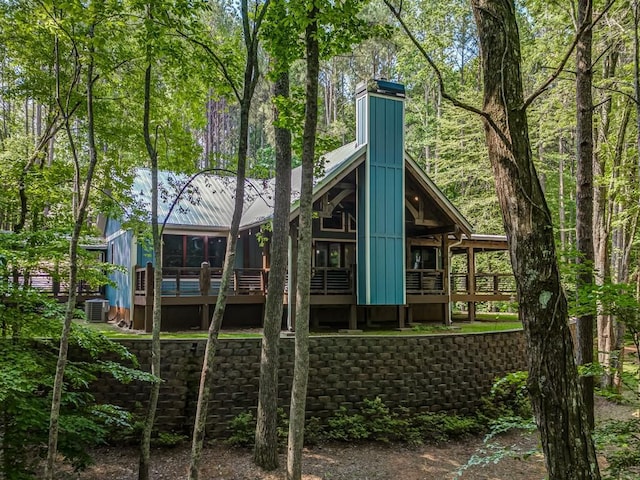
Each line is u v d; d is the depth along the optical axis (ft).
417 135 87.76
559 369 9.31
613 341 31.76
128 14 16.55
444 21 77.97
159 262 18.80
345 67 94.27
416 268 47.55
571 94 32.78
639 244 41.24
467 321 48.11
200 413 15.85
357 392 25.71
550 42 34.45
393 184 40.19
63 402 16.76
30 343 16.94
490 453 23.52
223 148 104.12
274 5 17.66
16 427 15.11
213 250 45.50
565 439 9.11
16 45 19.72
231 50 19.65
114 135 22.90
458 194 74.95
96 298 53.72
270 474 20.17
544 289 9.50
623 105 32.94
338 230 41.96
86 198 15.06
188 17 17.58
